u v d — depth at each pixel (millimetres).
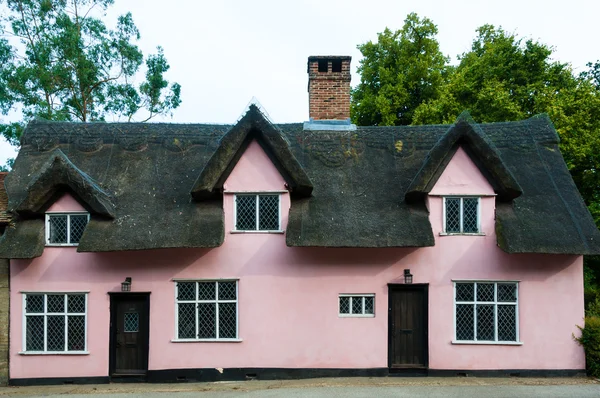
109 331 12547
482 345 12578
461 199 12914
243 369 12531
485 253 12773
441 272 12766
